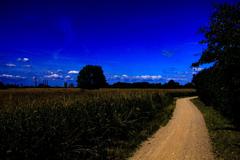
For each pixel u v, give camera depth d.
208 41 11.78
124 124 11.82
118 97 16.92
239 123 13.69
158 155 8.67
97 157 8.32
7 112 7.95
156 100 26.39
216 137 11.23
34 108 9.03
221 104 17.34
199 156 8.46
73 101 11.73
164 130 13.56
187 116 20.00
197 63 12.59
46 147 7.00
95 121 10.41
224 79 11.85
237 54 10.65
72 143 7.91
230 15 11.03
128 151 9.19
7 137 6.38
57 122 8.12
